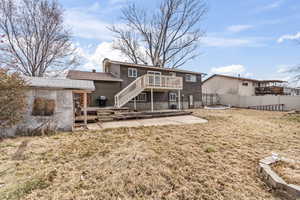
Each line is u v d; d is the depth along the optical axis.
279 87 22.39
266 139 5.12
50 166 3.04
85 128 6.75
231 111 14.78
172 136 5.34
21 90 5.36
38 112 5.96
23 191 2.27
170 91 17.97
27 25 14.42
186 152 3.84
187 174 2.80
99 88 13.80
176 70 18.08
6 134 5.41
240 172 2.91
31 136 5.38
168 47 21.94
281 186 2.30
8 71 5.39
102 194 2.23
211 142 4.70
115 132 5.94
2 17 13.25
